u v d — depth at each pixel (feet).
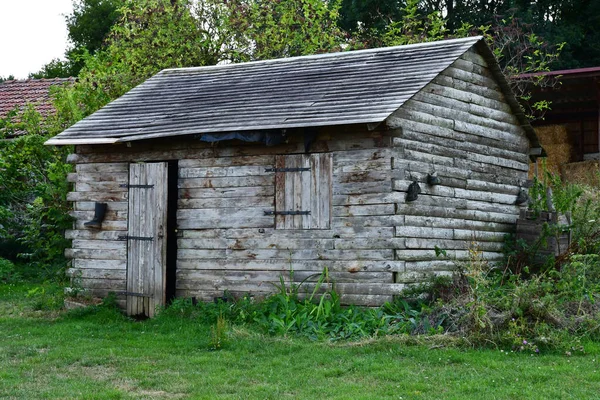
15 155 71.87
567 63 114.11
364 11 115.85
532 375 32.37
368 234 46.09
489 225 54.49
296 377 33.19
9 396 30.71
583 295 41.98
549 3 121.49
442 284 46.60
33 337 43.78
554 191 65.46
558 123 95.50
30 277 69.87
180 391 31.45
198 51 87.71
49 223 71.77
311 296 46.39
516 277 45.37
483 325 37.60
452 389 30.78
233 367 35.55
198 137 49.88
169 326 46.16
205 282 50.57
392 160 45.88
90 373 34.94
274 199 48.88
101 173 53.98
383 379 32.68
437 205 49.34
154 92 59.77
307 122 46.32
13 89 99.60
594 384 31.17
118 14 150.71
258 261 49.08
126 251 52.60
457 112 52.24
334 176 47.21
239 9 88.28
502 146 56.85
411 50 54.08
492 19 113.70
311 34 88.63
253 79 57.21
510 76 81.97
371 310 44.39
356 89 49.73
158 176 51.55
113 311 51.21
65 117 74.54
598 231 56.39
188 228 51.26
